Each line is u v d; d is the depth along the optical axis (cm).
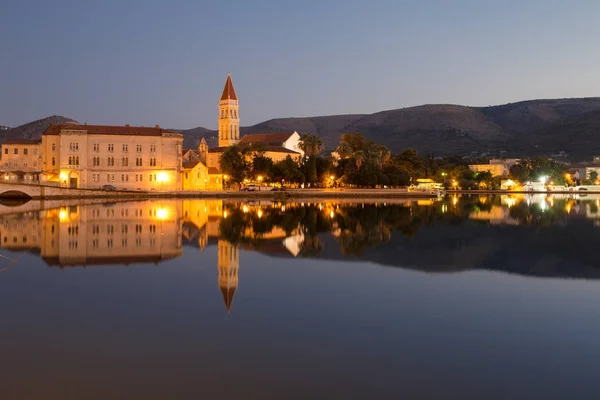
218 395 1616
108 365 1838
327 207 11850
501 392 1662
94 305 2633
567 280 3388
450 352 2000
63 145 17162
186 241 5247
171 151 18425
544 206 12600
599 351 2017
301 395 1622
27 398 1588
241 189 18325
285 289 3036
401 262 4044
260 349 2006
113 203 12462
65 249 4606
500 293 2986
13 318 2391
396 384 1709
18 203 12006
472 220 8238
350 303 2719
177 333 2188
